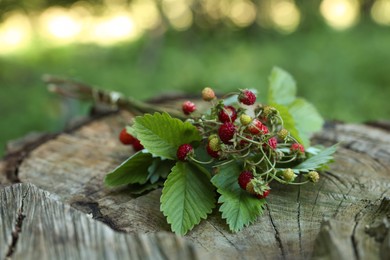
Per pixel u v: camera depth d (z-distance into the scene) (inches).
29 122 55.3
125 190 21.5
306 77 59.7
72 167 23.5
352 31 80.7
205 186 20.2
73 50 86.8
